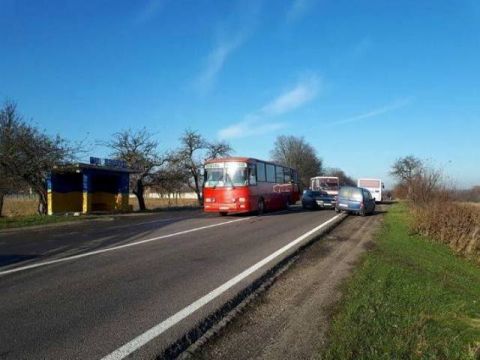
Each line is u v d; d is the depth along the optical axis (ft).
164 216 90.17
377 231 60.54
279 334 19.30
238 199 84.79
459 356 16.94
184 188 170.40
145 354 17.03
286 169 114.52
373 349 16.97
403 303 23.45
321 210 107.45
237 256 38.32
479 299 26.66
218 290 26.43
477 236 51.11
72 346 17.76
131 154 131.54
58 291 26.21
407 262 37.47
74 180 104.73
